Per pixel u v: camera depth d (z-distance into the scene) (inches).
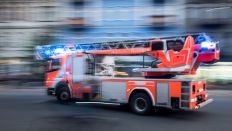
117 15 1299.2
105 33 1307.8
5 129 403.5
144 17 1279.5
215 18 1237.1
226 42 1226.0
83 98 558.9
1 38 1386.6
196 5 1243.8
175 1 1256.2
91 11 1318.9
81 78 563.8
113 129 401.7
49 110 532.4
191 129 403.2
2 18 1393.9
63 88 589.0
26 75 1058.1
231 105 587.8
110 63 535.5
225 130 397.4
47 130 396.2
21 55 1320.1
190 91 457.1
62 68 591.2
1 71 1084.5
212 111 527.2
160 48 506.3
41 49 671.1
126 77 521.3
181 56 494.0
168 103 470.9
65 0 1344.7
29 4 1379.2
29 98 686.5
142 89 490.3
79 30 1330.0
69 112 511.5
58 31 1336.1
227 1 1222.9
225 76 917.2
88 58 554.6
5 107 566.9
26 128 407.5
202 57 497.0
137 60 519.5
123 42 529.3
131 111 519.8
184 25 1254.9
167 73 501.4
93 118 465.1
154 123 438.0
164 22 1267.2
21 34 1378.0
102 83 532.1
